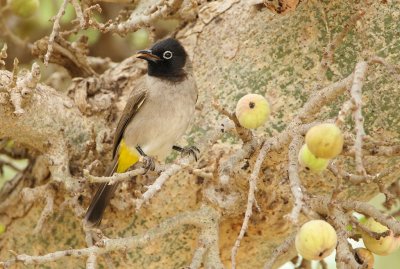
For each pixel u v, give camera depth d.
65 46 11.21
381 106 9.37
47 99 10.30
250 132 8.40
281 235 9.92
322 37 9.80
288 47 9.95
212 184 9.55
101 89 11.08
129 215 10.06
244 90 10.08
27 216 10.64
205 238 9.22
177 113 10.62
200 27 10.93
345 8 9.74
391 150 8.03
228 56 10.39
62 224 10.39
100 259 10.18
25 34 14.20
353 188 9.75
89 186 10.37
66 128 10.45
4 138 10.77
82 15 9.84
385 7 9.55
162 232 8.90
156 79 10.80
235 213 9.65
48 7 14.27
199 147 8.80
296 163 7.59
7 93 9.36
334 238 7.06
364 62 7.03
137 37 15.25
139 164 11.05
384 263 14.02
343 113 6.70
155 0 11.10
